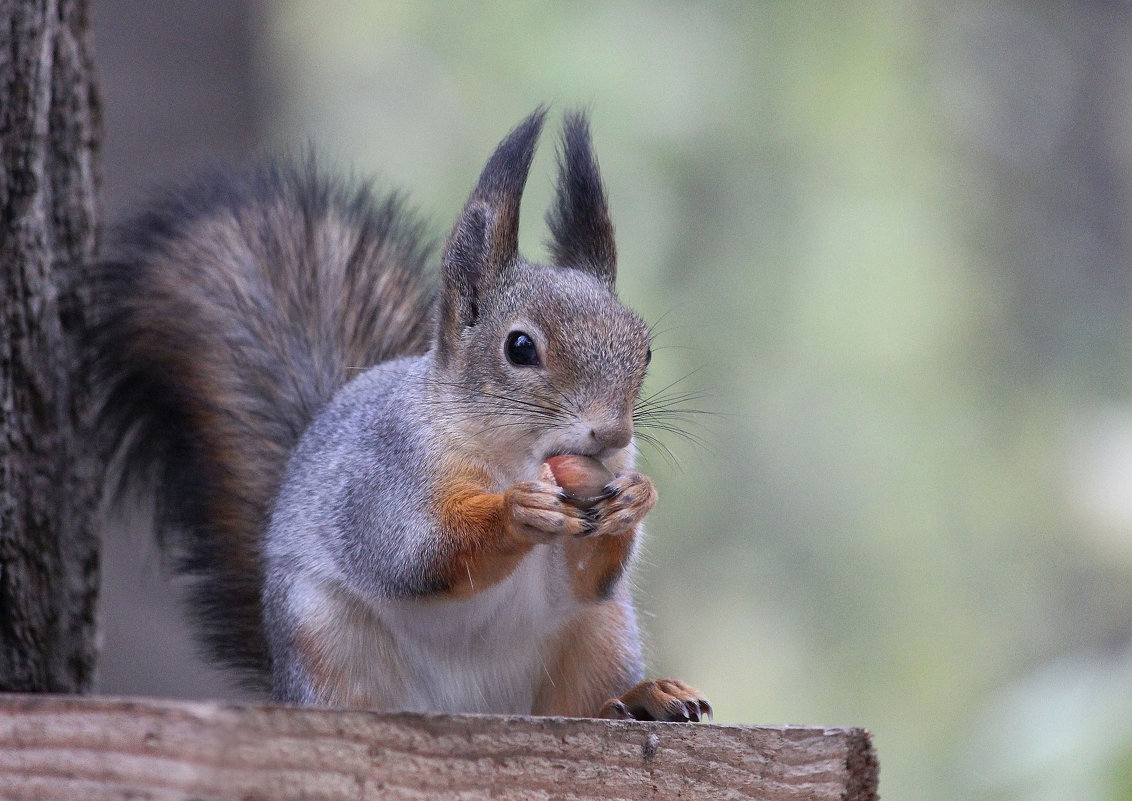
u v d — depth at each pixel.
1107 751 7.91
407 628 7.74
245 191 10.60
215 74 17.19
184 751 5.16
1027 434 18.50
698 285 16.34
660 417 8.07
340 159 15.85
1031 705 8.35
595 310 7.24
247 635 9.12
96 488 9.62
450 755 5.61
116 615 15.58
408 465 7.48
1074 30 22.05
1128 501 17.72
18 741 5.21
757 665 16.42
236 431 9.59
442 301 7.62
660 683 7.48
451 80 16.14
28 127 9.14
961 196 19.38
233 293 9.98
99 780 5.16
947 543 17.31
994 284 19.45
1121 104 21.84
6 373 9.05
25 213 9.13
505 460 7.38
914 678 16.50
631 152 16.25
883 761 16.23
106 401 9.76
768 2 17.55
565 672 7.98
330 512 7.95
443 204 15.65
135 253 9.97
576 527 6.84
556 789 5.80
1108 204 21.47
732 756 5.93
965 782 9.59
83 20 9.72
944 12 20.19
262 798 5.21
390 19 16.36
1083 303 20.39
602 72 16.25
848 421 16.86
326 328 9.97
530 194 14.98
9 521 9.05
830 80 17.59
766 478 16.62
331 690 7.73
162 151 16.94
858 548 16.75
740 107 16.95
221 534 9.30
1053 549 17.67
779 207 16.89
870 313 17.06
